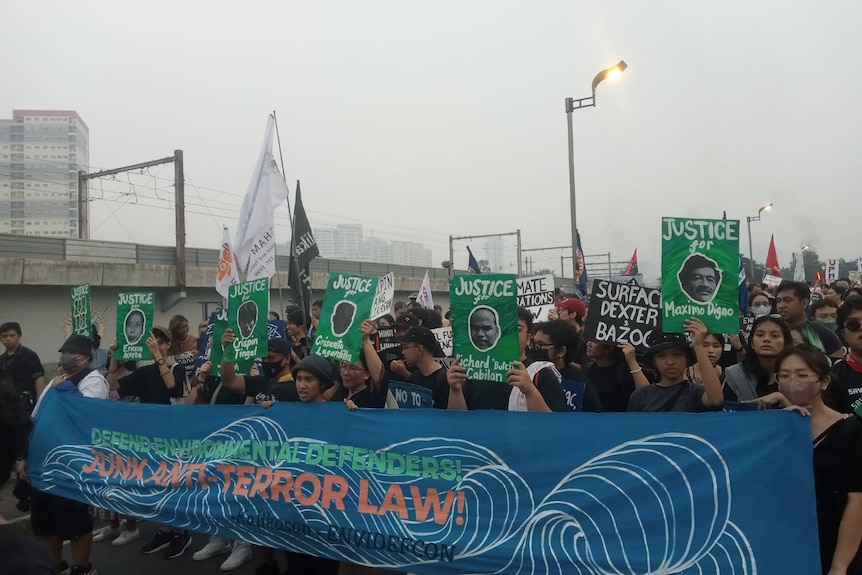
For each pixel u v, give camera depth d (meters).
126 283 19.81
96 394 5.50
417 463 3.82
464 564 3.60
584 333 4.83
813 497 2.92
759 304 8.45
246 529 4.32
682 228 3.81
